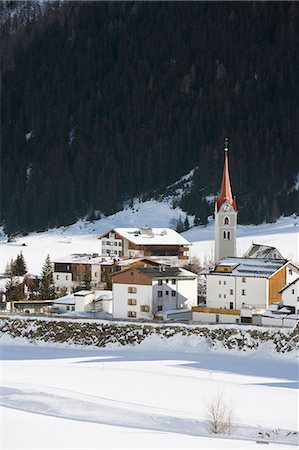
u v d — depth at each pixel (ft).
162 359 573.74
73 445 357.61
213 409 399.65
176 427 394.32
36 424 392.06
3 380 497.46
